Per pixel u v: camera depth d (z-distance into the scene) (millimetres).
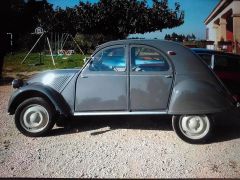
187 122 5719
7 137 6152
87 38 40219
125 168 4730
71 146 5633
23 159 5074
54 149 5496
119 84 5930
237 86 8438
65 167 4770
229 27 34688
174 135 6207
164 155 5219
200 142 5711
